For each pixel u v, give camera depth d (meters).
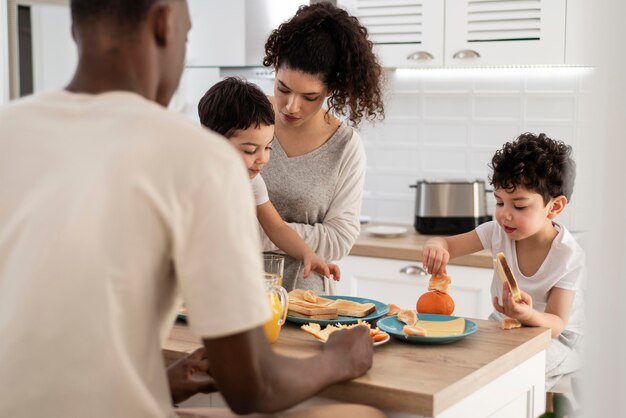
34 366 1.04
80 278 1.02
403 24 3.27
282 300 1.63
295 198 2.35
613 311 0.59
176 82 1.21
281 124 2.38
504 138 3.50
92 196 1.03
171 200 1.03
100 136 1.05
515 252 2.16
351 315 1.80
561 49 3.02
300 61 2.10
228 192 1.05
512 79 3.46
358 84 2.19
